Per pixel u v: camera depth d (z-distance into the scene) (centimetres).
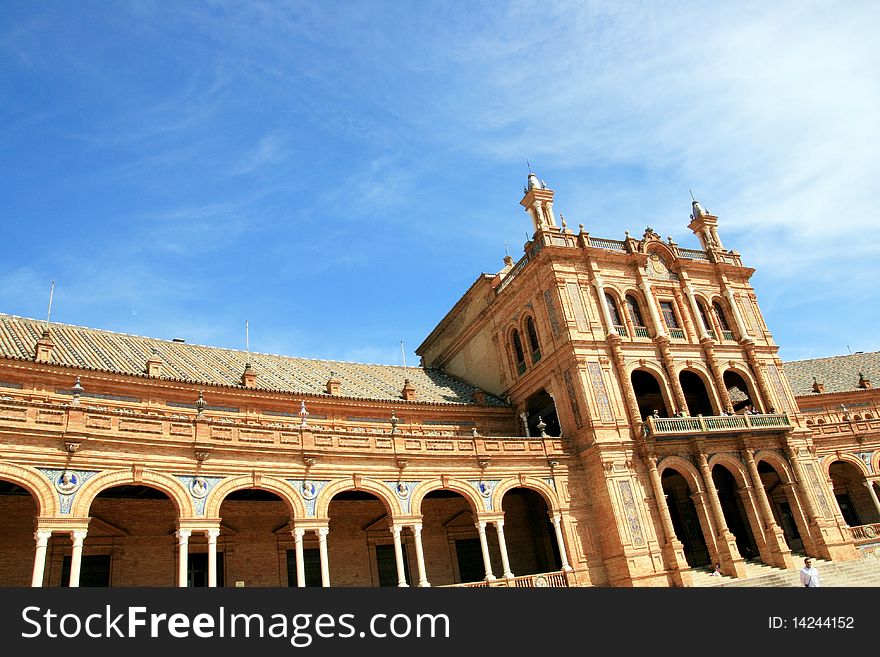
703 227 4294
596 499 3173
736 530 3850
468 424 3728
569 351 3403
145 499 2597
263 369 3581
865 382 4994
